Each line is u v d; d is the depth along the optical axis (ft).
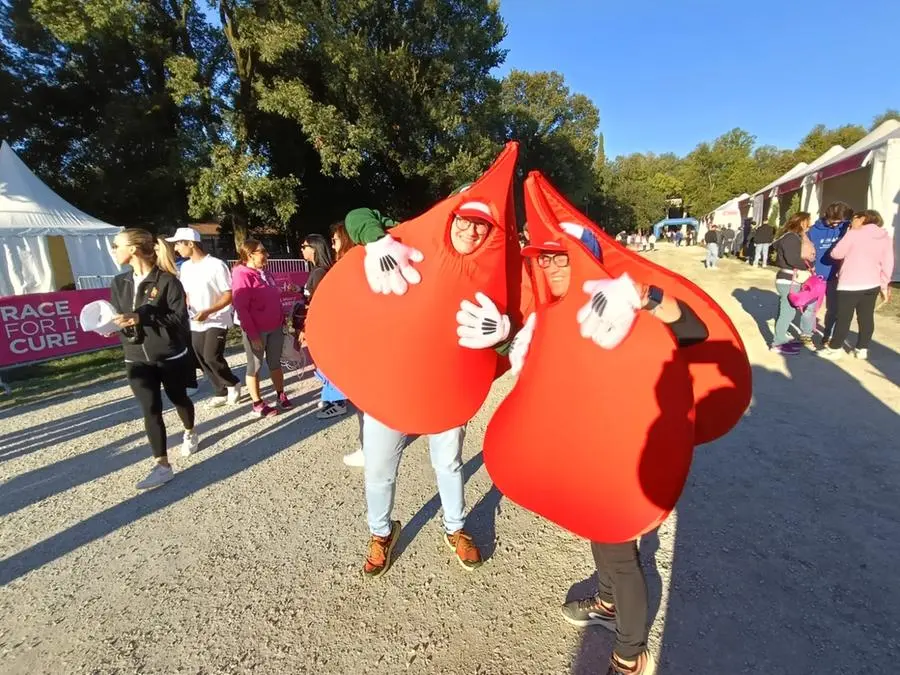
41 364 25.86
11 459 14.66
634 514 5.86
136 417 17.61
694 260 74.74
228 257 83.61
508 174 8.22
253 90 54.39
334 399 15.58
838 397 16.30
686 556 9.04
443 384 8.16
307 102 49.60
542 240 6.96
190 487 12.32
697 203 192.65
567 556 9.30
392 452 8.50
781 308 21.84
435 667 7.02
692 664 6.84
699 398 6.70
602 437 5.94
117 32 51.24
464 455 13.74
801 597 7.95
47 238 40.86
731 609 7.77
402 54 58.59
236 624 7.91
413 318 8.05
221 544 9.96
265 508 11.25
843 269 20.02
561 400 6.22
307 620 7.94
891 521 9.73
